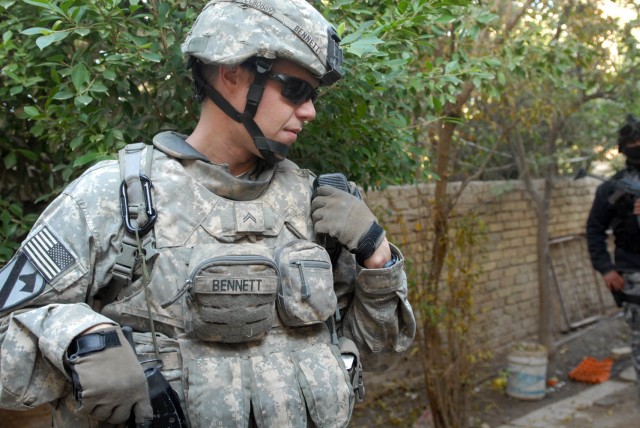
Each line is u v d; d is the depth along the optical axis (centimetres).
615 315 734
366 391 470
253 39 133
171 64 195
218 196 137
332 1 209
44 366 122
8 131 219
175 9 196
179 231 131
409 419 445
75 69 181
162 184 133
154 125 203
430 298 386
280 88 137
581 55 391
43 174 236
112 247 130
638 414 459
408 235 454
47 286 125
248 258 128
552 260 673
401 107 251
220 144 142
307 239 146
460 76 254
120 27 185
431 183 473
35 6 196
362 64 198
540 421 449
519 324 606
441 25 269
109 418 115
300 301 136
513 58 317
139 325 131
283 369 135
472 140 495
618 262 414
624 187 403
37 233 129
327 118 218
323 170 227
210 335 128
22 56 197
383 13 228
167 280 129
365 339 154
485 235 487
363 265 146
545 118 485
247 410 129
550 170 600
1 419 267
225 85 138
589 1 419
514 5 394
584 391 511
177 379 129
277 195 144
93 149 194
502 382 508
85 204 130
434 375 396
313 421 135
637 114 523
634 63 477
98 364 113
